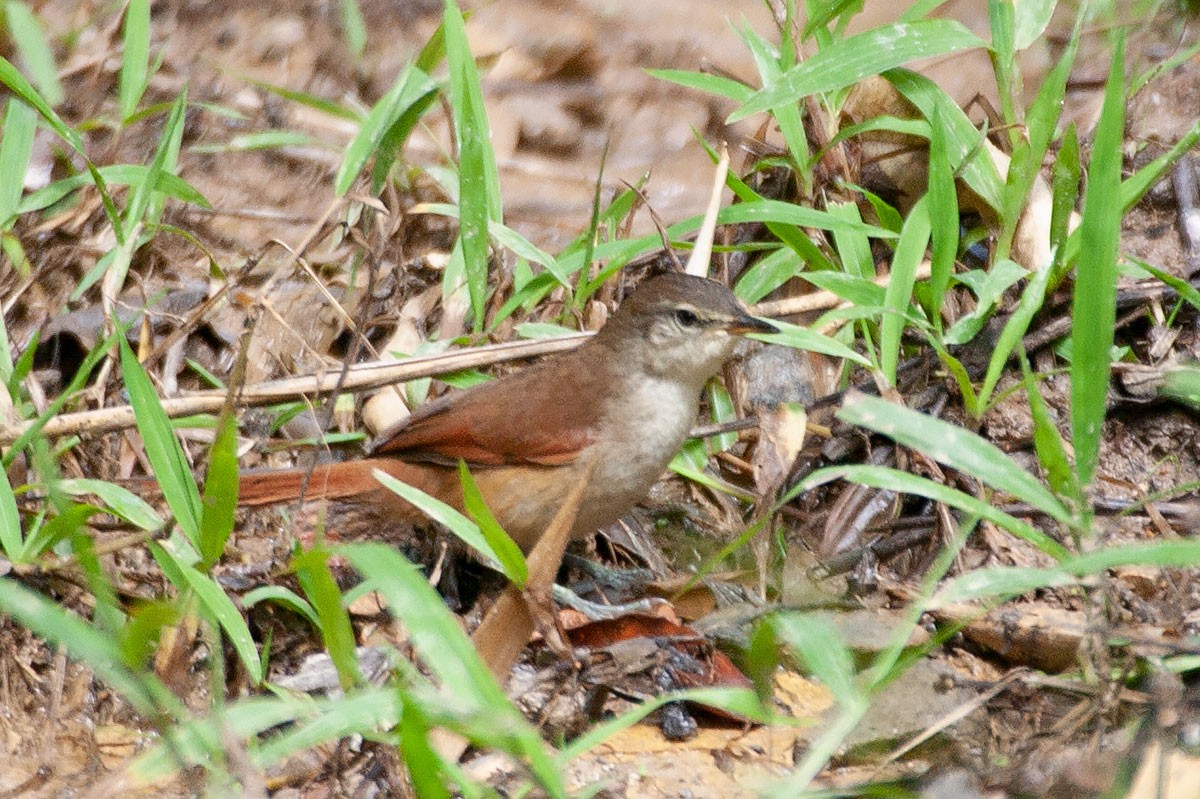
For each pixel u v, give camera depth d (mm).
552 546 7941
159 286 12047
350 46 15000
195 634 8562
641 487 9812
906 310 10211
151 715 6758
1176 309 10734
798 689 8836
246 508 9672
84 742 8242
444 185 12445
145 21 12328
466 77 10953
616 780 8047
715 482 10258
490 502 9633
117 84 14094
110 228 12172
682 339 9594
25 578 8805
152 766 6953
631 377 9625
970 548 9844
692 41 15422
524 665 8992
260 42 15008
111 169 11406
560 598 9336
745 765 8172
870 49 10555
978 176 10867
